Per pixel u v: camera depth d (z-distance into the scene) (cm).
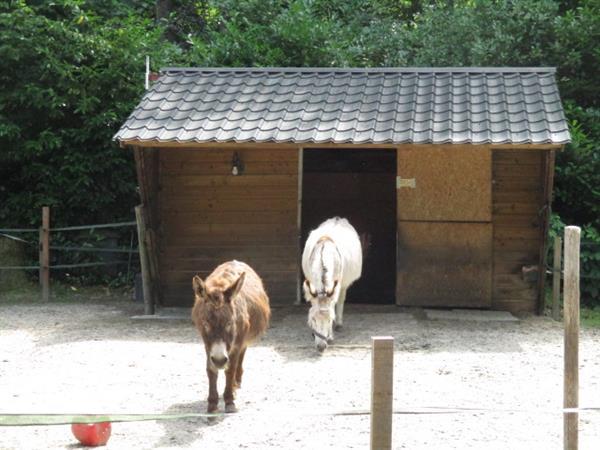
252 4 1703
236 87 1260
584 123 1387
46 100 1395
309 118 1166
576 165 1320
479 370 890
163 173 1248
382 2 1948
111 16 1623
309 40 1572
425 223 1220
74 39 1420
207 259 1249
